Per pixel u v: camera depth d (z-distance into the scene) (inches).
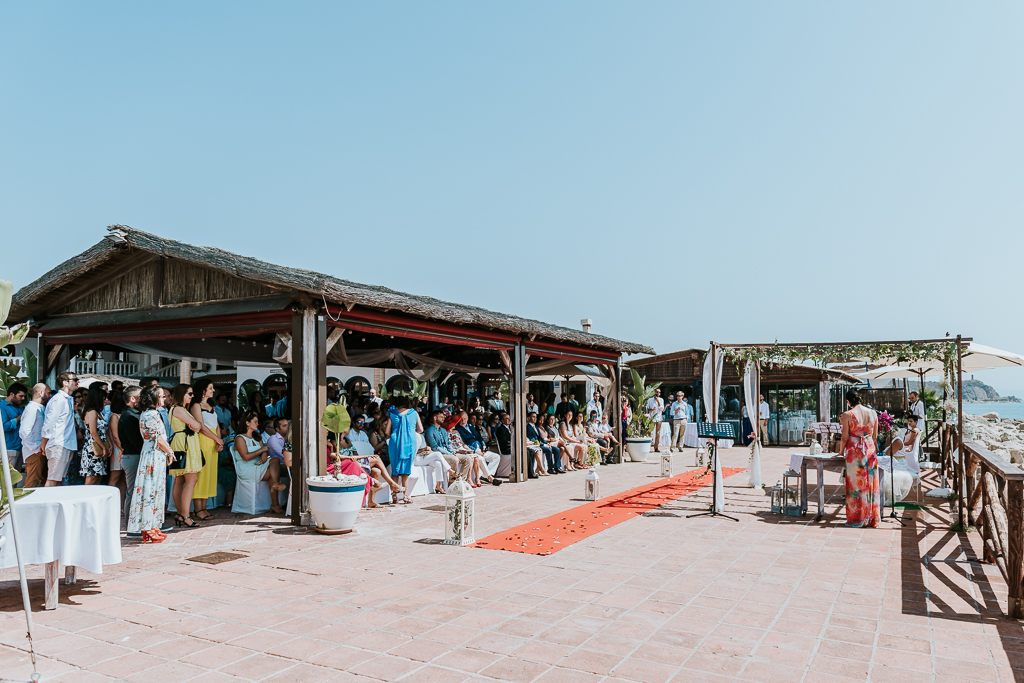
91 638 186.1
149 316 406.3
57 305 464.4
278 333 362.9
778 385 983.0
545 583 240.5
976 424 1304.1
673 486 512.7
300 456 348.8
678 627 194.2
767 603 217.2
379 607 213.0
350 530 330.3
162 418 336.5
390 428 452.1
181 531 333.7
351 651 176.2
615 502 430.9
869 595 225.9
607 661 169.3
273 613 207.2
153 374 898.1
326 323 363.9
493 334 522.9
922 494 448.1
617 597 223.3
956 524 341.1
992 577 248.7
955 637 186.5
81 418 386.6
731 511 394.6
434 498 446.6
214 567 263.3
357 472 378.9
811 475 576.7
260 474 379.6
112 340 433.4
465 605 214.7
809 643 181.6
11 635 188.4
